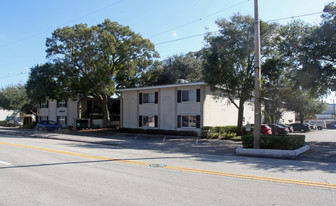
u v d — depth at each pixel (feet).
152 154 42.63
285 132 98.63
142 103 93.35
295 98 50.34
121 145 59.36
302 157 39.58
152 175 24.88
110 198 17.62
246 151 43.39
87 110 131.54
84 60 92.43
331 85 59.62
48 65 96.27
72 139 71.36
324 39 55.93
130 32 102.42
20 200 17.25
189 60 135.85
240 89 67.10
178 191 19.29
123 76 107.24
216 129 76.89
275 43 65.16
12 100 153.99
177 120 83.56
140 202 16.79
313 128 150.61
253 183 21.88
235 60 66.33
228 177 24.23
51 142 62.39
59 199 17.43
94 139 71.05
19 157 35.96
